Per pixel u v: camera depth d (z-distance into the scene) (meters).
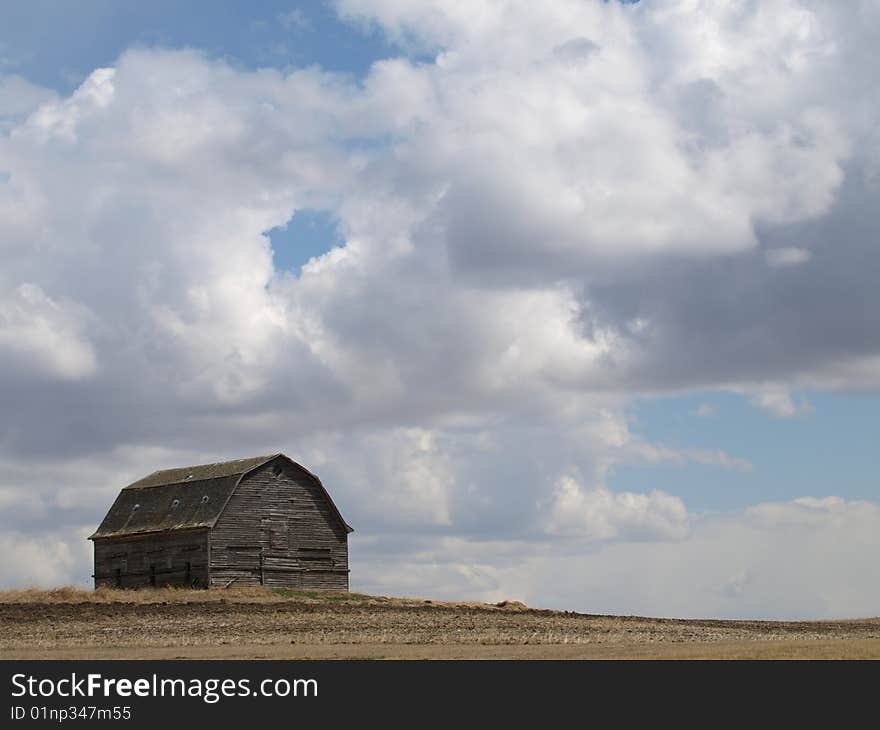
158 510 102.06
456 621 73.25
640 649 52.44
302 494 101.88
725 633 69.62
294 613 75.50
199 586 96.44
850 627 78.25
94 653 52.53
